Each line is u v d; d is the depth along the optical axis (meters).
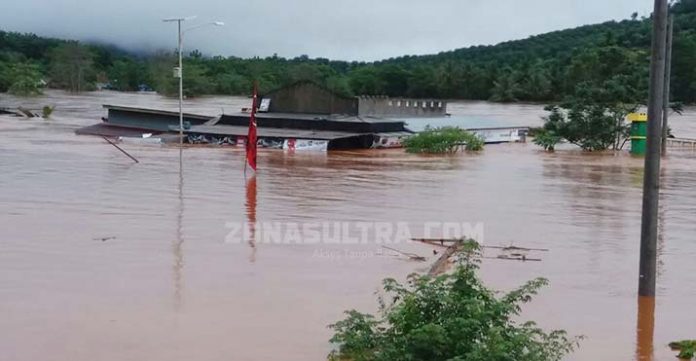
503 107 89.88
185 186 24.52
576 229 18.31
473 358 7.54
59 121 58.94
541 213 20.64
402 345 8.12
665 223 19.47
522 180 28.36
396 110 47.31
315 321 10.57
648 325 10.71
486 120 51.53
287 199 22.08
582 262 14.69
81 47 126.12
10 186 23.78
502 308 8.40
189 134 42.31
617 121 44.62
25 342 9.55
